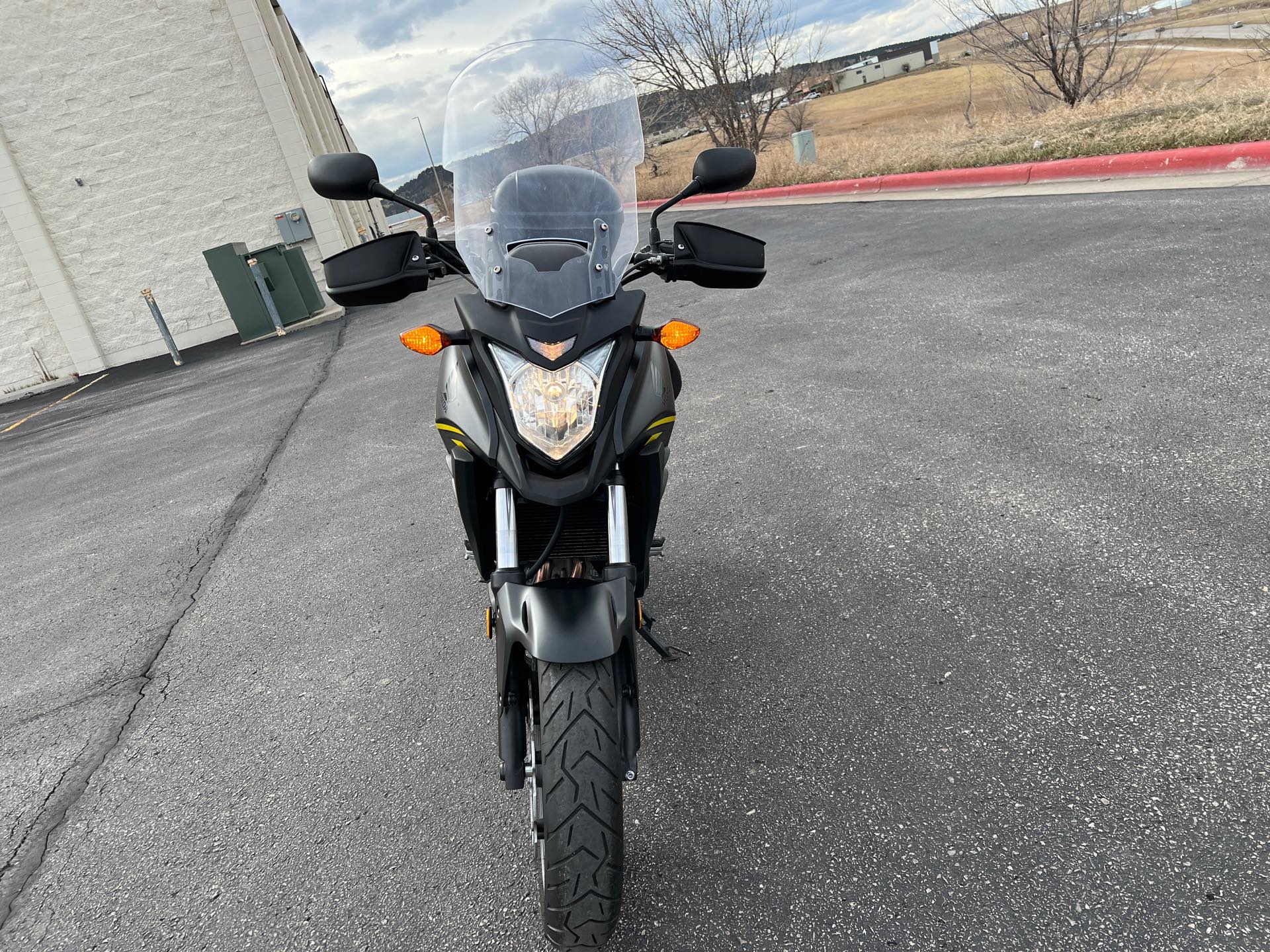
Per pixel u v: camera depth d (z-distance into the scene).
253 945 2.32
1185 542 3.24
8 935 2.51
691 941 2.09
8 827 3.02
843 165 16.12
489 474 2.41
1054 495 3.77
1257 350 4.66
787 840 2.34
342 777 2.95
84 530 6.35
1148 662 2.71
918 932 2.00
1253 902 1.92
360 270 2.54
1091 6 14.94
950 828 2.28
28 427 12.12
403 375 9.32
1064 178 10.39
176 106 16.73
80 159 16.64
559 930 1.93
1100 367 4.94
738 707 2.91
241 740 3.28
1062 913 1.98
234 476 6.83
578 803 1.88
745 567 3.78
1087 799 2.28
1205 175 8.62
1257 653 2.65
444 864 2.48
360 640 3.85
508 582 2.15
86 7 16.03
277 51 23.61
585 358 2.17
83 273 17.16
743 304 8.41
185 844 2.76
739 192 17.69
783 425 5.22
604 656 1.96
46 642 4.50
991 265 7.53
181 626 4.35
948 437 4.56
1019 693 2.71
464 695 3.30
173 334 17.66
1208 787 2.24
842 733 2.70
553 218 2.44
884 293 7.57
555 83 2.81
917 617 3.19
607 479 2.28
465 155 2.75
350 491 5.87
